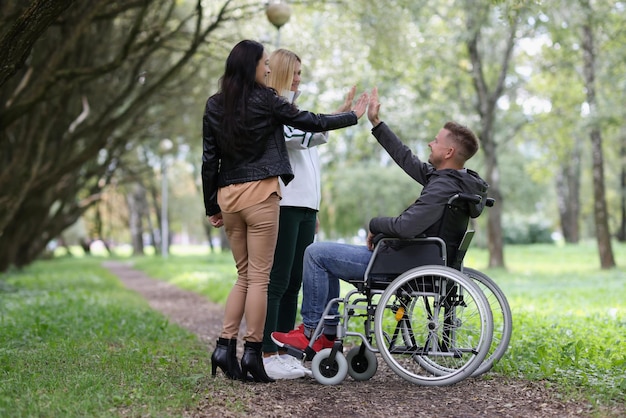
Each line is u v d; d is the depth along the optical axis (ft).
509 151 117.60
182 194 170.60
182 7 54.49
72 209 87.76
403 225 14.73
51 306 34.40
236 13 51.26
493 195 76.43
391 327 17.49
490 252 77.66
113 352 18.98
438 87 75.56
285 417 12.50
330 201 122.93
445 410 13.11
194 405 12.79
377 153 120.78
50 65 30.09
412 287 14.99
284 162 14.65
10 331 23.16
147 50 39.22
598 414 12.30
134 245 161.17
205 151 14.90
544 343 19.04
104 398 12.73
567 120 74.43
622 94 65.77
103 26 45.85
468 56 74.74
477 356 14.49
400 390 14.79
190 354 19.97
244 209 14.70
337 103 60.90
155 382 14.42
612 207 162.71
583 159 135.03
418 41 57.26
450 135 15.57
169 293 53.31
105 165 72.08
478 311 14.42
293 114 14.43
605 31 56.13
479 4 63.16
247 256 15.33
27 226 74.08
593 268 78.89
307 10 46.91
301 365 16.37
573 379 14.85
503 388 14.65
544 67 70.18
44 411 11.81
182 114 71.00
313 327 15.79
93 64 47.52
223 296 43.01
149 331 24.91
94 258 151.53
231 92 14.39
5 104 37.01
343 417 12.62
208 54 42.42
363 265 15.44
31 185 41.83
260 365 15.21
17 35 18.42
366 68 59.31
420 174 16.21
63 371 15.55
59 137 51.26
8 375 14.99
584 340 20.03
